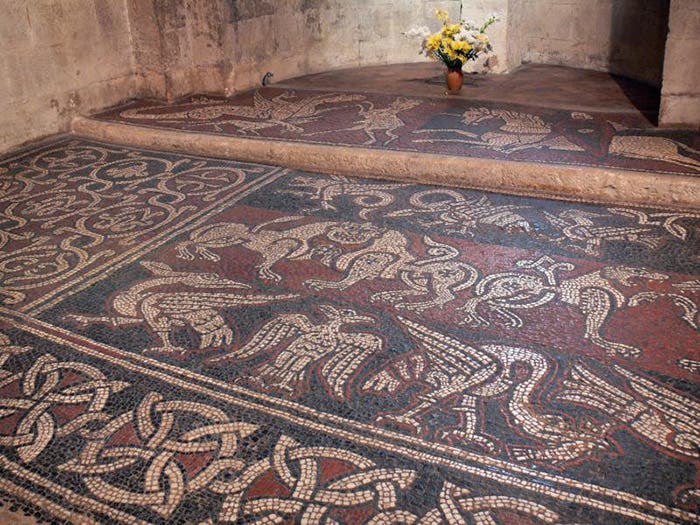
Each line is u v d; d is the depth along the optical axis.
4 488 2.35
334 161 5.23
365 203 4.63
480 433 2.53
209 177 5.22
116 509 2.25
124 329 3.27
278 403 2.73
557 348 2.99
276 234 4.21
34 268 3.89
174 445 2.52
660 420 2.55
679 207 4.36
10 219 4.56
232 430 2.59
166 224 4.41
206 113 6.52
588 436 2.49
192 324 3.29
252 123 6.12
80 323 3.32
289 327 3.23
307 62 8.09
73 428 2.62
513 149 5.13
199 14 6.84
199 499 2.28
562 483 2.29
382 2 8.32
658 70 6.83
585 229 4.12
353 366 2.93
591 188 4.56
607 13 7.46
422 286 3.54
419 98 6.78
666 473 2.32
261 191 4.91
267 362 2.98
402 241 4.05
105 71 6.66
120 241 4.20
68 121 6.38
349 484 2.32
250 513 2.21
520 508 2.21
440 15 6.89
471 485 2.30
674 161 4.74
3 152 5.86
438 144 5.32
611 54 7.57
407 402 2.70
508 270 3.67
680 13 5.14
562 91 6.84
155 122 6.26
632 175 4.47
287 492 2.29
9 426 2.64
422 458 2.42
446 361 2.94
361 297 3.46
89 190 5.03
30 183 5.19
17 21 5.76
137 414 2.69
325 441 2.52
